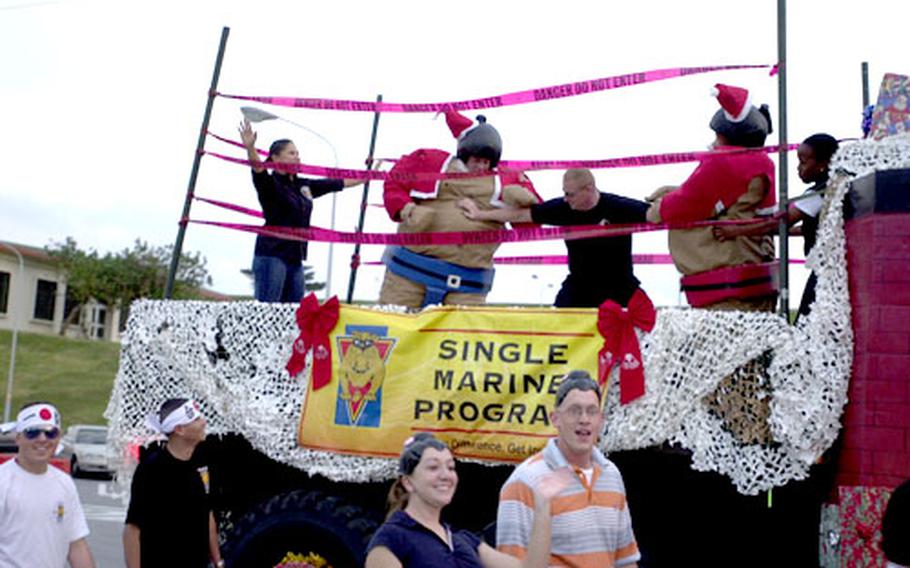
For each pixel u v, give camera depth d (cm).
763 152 608
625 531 488
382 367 644
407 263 736
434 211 730
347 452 644
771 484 560
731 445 570
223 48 754
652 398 582
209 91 752
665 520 611
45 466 554
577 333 609
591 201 694
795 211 617
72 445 2992
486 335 628
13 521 536
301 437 654
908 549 394
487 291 746
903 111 572
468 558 439
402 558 429
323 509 639
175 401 607
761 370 571
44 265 6259
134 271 6044
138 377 707
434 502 436
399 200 729
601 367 598
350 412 646
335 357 657
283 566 643
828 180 592
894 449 530
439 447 439
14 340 4312
